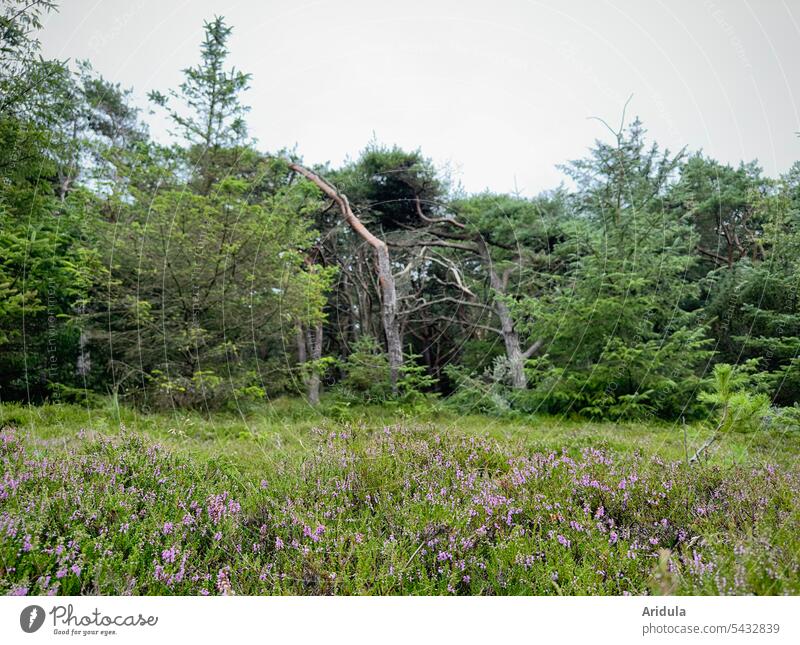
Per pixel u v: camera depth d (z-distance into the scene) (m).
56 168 10.62
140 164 11.88
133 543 2.69
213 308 11.55
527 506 3.27
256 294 12.12
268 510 3.17
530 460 4.64
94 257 10.79
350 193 17.67
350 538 2.71
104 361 11.24
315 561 2.50
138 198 11.62
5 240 9.77
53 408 8.78
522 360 14.34
